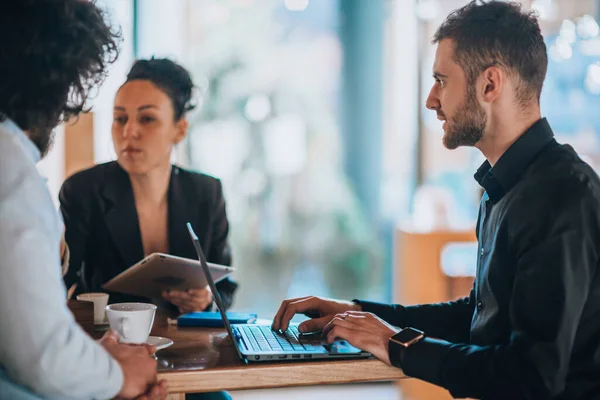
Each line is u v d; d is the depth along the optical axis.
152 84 2.02
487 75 1.39
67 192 2.05
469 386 1.28
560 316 1.22
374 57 4.16
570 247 1.24
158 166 2.03
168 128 2.04
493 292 1.39
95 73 1.25
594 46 4.10
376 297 4.27
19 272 0.98
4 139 1.05
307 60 4.17
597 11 4.12
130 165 2.00
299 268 4.25
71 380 1.03
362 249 4.25
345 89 4.18
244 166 4.18
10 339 0.99
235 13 4.11
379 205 4.23
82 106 1.26
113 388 1.10
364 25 4.15
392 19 4.12
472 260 3.83
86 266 2.06
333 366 1.34
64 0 1.15
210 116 4.12
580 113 4.14
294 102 4.18
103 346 1.20
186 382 1.27
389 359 1.35
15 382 1.06
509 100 1.40
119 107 2.02
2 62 1.11
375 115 4.18
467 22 1.42
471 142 1.46
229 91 4.14
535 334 1.24
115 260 2.04
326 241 4.25
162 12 3.53
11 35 1.11
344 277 4.27
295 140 4.20
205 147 4.12
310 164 4.21
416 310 1.66
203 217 2.11
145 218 2.09
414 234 3.68
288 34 4.16
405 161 4.17
